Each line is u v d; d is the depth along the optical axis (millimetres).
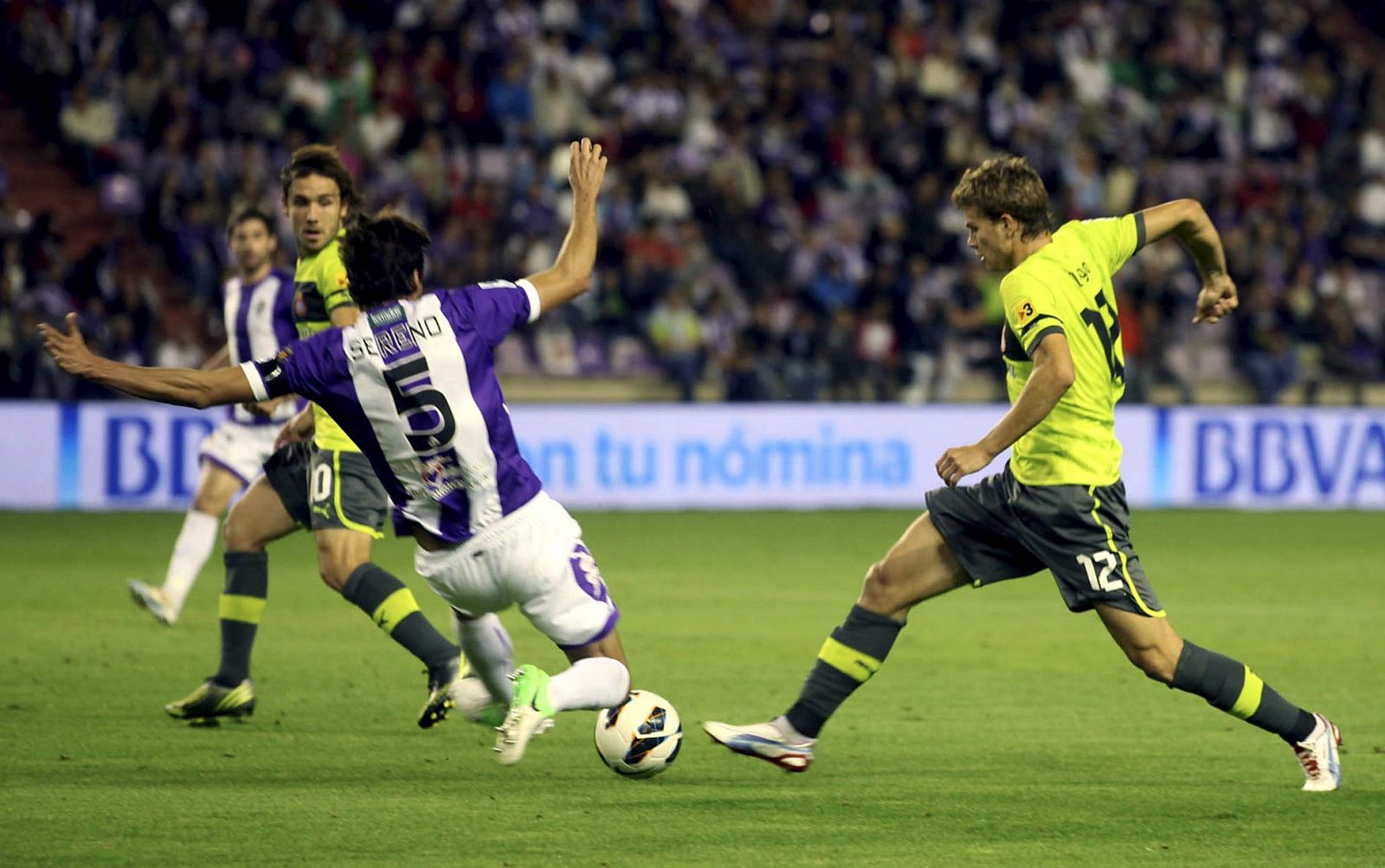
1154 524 59531
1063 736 22781
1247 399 73750
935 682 27562
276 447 22891
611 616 17812
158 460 58719
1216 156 84062
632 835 16719
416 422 17250
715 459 63281
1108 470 18656
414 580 41344
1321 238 81000
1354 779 19891
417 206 70562
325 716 23875
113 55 71188
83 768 19953
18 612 34812
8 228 64500
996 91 82312
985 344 71688
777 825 17266
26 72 73750
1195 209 19594
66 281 62781
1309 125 86188
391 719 23641
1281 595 40188
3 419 57562
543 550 17531
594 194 18344
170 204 66562
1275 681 27984
